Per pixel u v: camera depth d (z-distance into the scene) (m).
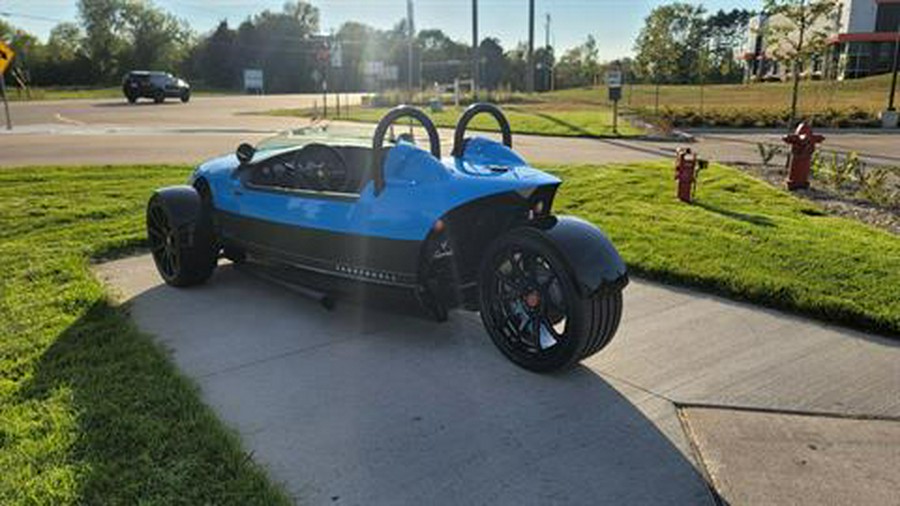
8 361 3.66
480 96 40.16
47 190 9.27
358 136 4.95
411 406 3.32
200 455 2.78
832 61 47.00
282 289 5.19
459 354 3.96
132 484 2.58
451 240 3.93
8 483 2.58
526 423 3.16
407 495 2.62
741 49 71.12
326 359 3.88
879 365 3.78
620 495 2.63
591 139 18.48
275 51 84.56
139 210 8.02
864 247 5.94
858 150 15.30
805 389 3.50
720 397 3.42
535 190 3.74
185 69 86.88
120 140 17.05
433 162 3.92
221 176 5.15
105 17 85.38
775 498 2.61
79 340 3.96
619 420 3.19
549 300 3.59
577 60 79.00
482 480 2.72
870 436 3.04
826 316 4.44
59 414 3.08
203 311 4.69
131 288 5.21
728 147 16.20
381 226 3.99
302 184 4.83
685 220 7.20
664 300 4.88
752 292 4.81
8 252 5.99
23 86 46.72
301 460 2.85
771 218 7.28
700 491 2.65
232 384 3.56
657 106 27.86
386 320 4.52
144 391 3.31
